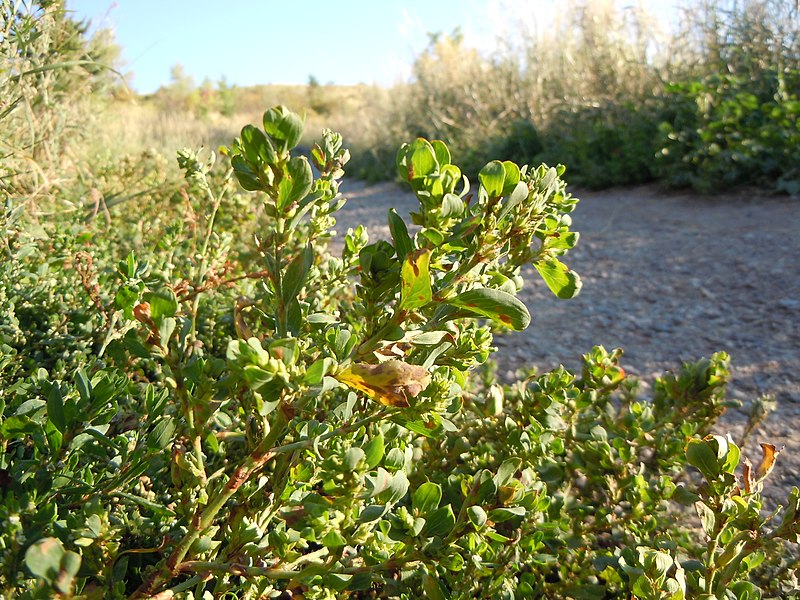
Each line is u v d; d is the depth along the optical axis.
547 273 1.03
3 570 0.86
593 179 7.59
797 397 2.83
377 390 0.83
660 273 4.59
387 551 1.05
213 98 31.30
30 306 1.83
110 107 7.75
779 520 2.02
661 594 1.11
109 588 0.97
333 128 16.00
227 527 1.09
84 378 1.04
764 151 6.23
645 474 2.07
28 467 1.07
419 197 0.84
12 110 2.79
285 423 0.91
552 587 1.56
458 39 12.38
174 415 1.27
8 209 2.08
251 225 3.77
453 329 0.94
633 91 8.41
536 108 9.52
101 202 3.53
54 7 2.68
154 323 0.87
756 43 7.40
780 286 4.03
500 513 1.08
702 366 2.10
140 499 1.04
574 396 1.73
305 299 1.59
